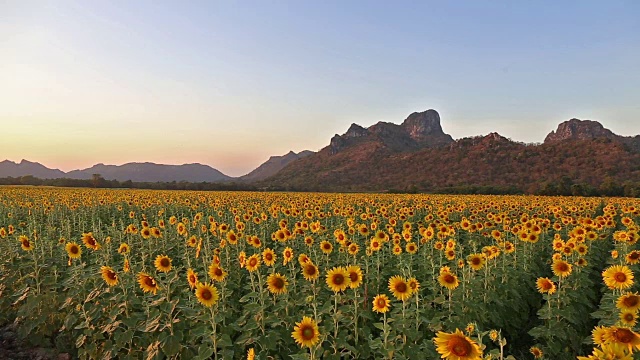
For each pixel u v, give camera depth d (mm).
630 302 5840
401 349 6656
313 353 5984
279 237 12320
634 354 5195
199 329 6949
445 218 18922
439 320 7766
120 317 8336
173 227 16531
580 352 8266
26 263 10195
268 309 8539
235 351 7117
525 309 10211
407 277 9414
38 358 8078
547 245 15578
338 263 11297
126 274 8891
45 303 9078
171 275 8570
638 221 21797
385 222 20531
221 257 11383
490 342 8773
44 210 23406
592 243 14930
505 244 11867
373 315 8539
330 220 21109
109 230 15906
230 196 44938
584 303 9672
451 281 8039
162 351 7078
